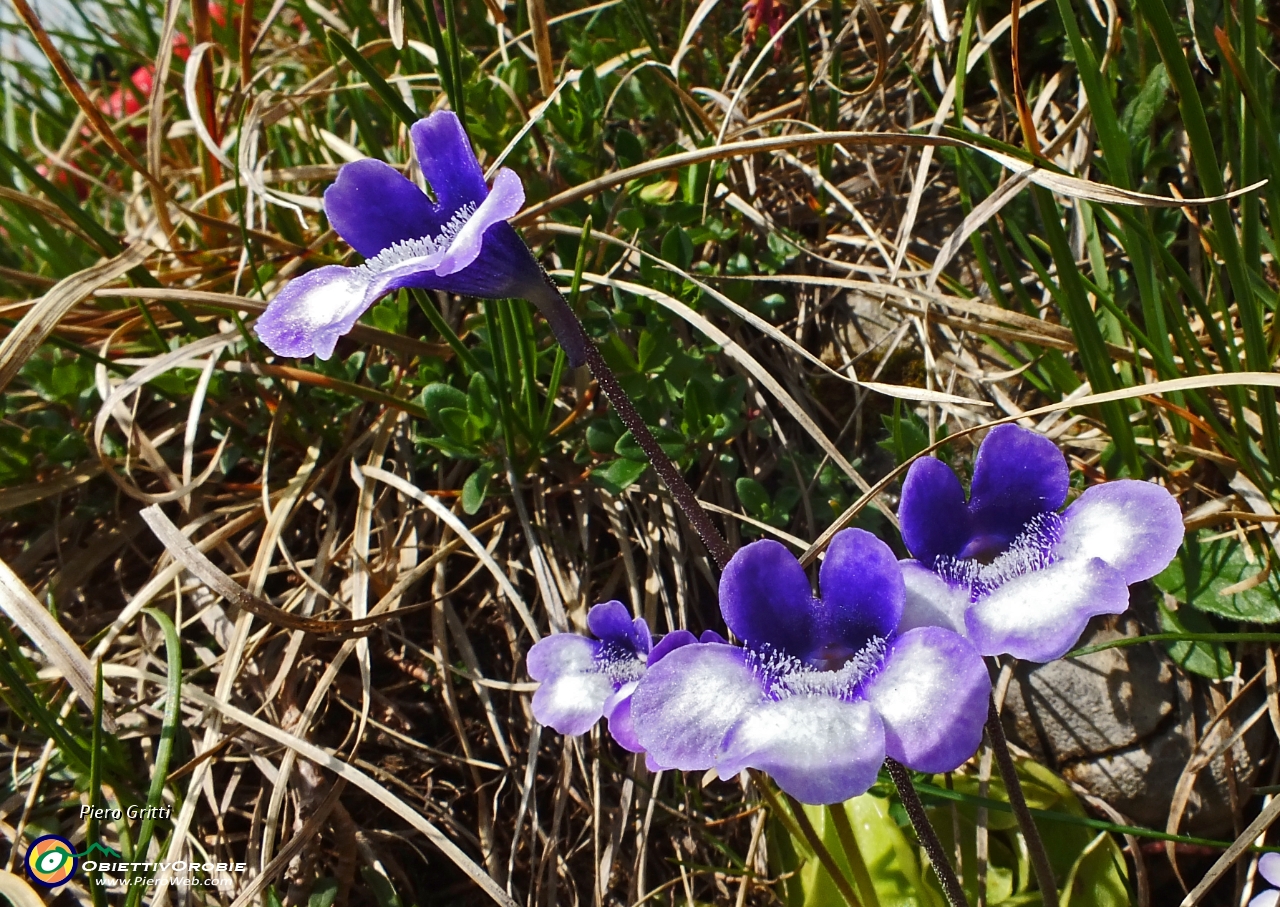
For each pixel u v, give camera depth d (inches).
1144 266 4.5
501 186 2.8
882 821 4.2
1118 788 4.5
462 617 5.1
